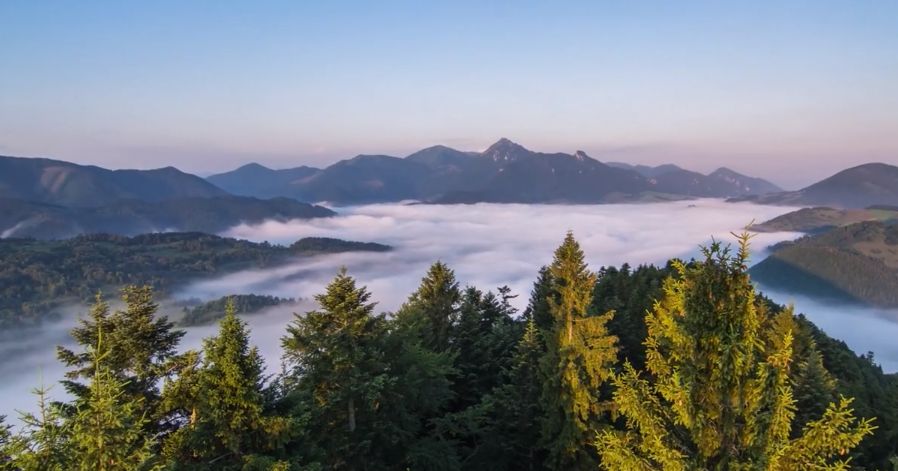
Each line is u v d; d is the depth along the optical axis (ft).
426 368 80.69
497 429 93.45
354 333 68.28
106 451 36.04
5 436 35.27
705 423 36.47
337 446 65.57
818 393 101.71
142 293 52.70
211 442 48.44
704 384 36.58
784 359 35.22
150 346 52.60
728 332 35.19
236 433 48.88
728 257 35.50
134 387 51.26
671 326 38.19
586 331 82.89
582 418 81.00
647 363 41.22
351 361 67.21
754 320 35.14
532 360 91.20
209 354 48.70
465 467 93.09
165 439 49.60
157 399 52.16
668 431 39.70
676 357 38.45
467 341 129.29
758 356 39.27
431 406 85.05
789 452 34.53
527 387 92.27
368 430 70.64
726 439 36.42
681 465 35.68
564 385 81.71
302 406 53.01
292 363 69.00
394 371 78.02
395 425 73.36
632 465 39.40
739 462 35.35
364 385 65.57
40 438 35.04
